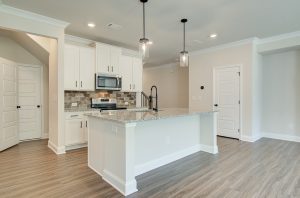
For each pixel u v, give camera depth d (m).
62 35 3.67
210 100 5.45
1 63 3.87
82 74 4.33
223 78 5.17
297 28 3.95
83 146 4.17
